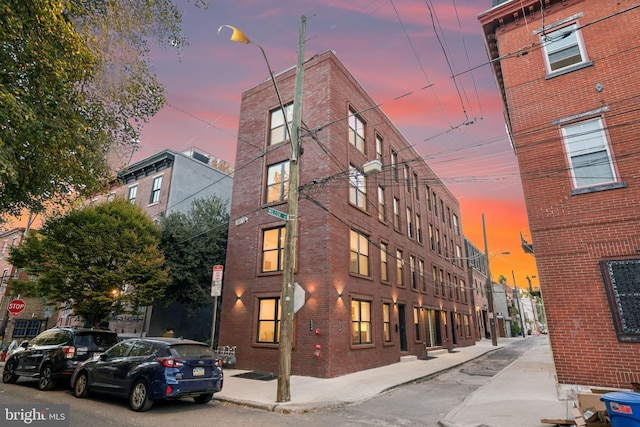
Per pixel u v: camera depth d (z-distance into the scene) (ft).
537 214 32.12
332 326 42.65
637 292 26.86
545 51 36.14
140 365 25.77
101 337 34.91
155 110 31.37
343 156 51.93
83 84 26.22
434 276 84.94
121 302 50.55
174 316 64.85
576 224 30.25
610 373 26.63
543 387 32.78
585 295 28.71
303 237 47.34
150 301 49.83
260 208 52.49
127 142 31.60
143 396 24.70
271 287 47.57
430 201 92.27
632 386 25.70
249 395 31.17
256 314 48.11
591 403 20.21
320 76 52.95
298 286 31.99
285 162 52.90
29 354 35.27
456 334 92.43
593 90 32.53
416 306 69.87
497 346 96.32
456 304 98.48
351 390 34.24
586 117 32.09
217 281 38.29
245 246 52.47
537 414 23.68
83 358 32.63
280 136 55.36
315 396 31.04
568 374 28.04
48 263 47.85
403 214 71.72
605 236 28.91
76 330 34.01
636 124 29.96
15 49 20.20
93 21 24.76
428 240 84.79
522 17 38.19
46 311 86.94
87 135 27.35
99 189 33.47
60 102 23.13
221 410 26.48
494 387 34.37
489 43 40.88
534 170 33.30
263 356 45.29
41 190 28.96
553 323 29.48
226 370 45.85
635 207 28.32
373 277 54.80
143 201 74.69
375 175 61.93
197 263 57.41
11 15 18.63
